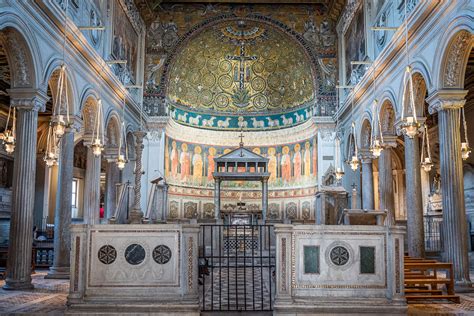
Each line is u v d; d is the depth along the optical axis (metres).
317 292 8.50
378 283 8.55
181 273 8.55
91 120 18.12
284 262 8.41
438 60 12.54
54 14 13.00
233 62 30.31
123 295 8.49
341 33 26.31
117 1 21.39
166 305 8.27
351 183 24.31
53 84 14.70
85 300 8.42
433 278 10.79
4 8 10.74
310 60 27.08
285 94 30.22
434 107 12.78
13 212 12.05
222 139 30.47
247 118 30.84
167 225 8.70
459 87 12.50
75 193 29.47
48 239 21.08
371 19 20.20
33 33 12.22
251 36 29.06
